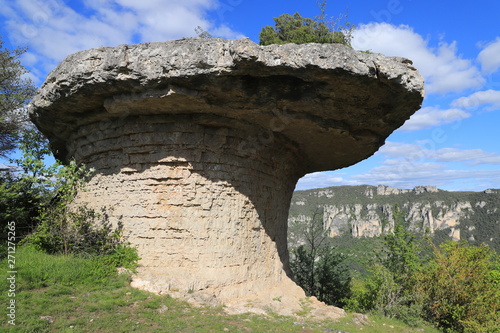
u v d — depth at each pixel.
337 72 7.65
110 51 8.28
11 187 11.89
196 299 8.91
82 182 10.74
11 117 17.34
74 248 9.91
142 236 9.80
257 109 9.40
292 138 11.95
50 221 10.33
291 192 15.76
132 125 9.96
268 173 12.02
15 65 18.25
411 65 8.66
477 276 16.08
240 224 10.59
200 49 7.90
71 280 8.46
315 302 11.58
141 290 8.73
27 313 6.68
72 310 7.26
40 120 10.95
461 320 15.04
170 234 9.77
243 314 8.80
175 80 8.09
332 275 21.98
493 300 16.27
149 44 8.27
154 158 9.96
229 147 10.39
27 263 8.58
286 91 8.70
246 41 7.50
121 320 7.14
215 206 10.09
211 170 10.12
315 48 7.62
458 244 18.80
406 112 9.65
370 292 17.08
